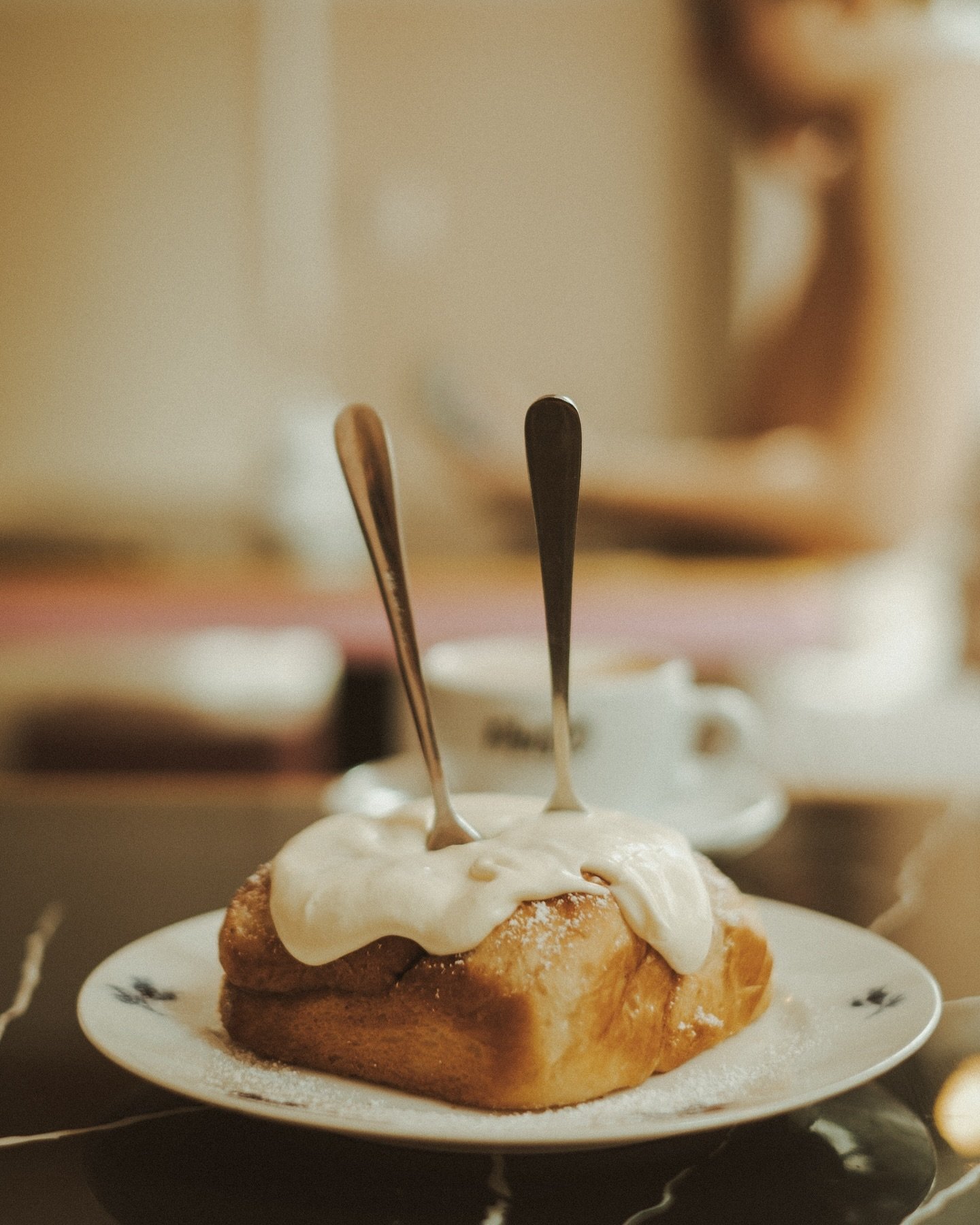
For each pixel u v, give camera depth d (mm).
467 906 539
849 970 605
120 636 1520
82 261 4004
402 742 1530
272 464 2635
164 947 622
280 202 3973
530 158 3934
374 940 545
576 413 561
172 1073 534
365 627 1511
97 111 3957
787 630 1538
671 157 3883
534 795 771
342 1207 503
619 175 3906
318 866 568
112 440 4059
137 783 999
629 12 3863
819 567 1802
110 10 3922
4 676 2088
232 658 2154
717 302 3898
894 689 1615
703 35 2062
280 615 1519
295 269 3988
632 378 3955
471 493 2154
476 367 3988
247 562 1799
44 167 3975
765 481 1942
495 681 794
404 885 546
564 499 568
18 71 3943
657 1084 547
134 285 4016
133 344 4031
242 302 4012
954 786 1284
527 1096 527
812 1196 506
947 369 1930
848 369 1956
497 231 3957
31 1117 551
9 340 4027
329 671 2100
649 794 782
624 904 549
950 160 1874
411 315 3994
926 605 1872
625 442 3949
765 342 2297
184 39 3938
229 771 1961
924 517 1984
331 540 2041
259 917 566
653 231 3906
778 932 641
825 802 913
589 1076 532
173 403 4039
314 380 4023
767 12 1884
